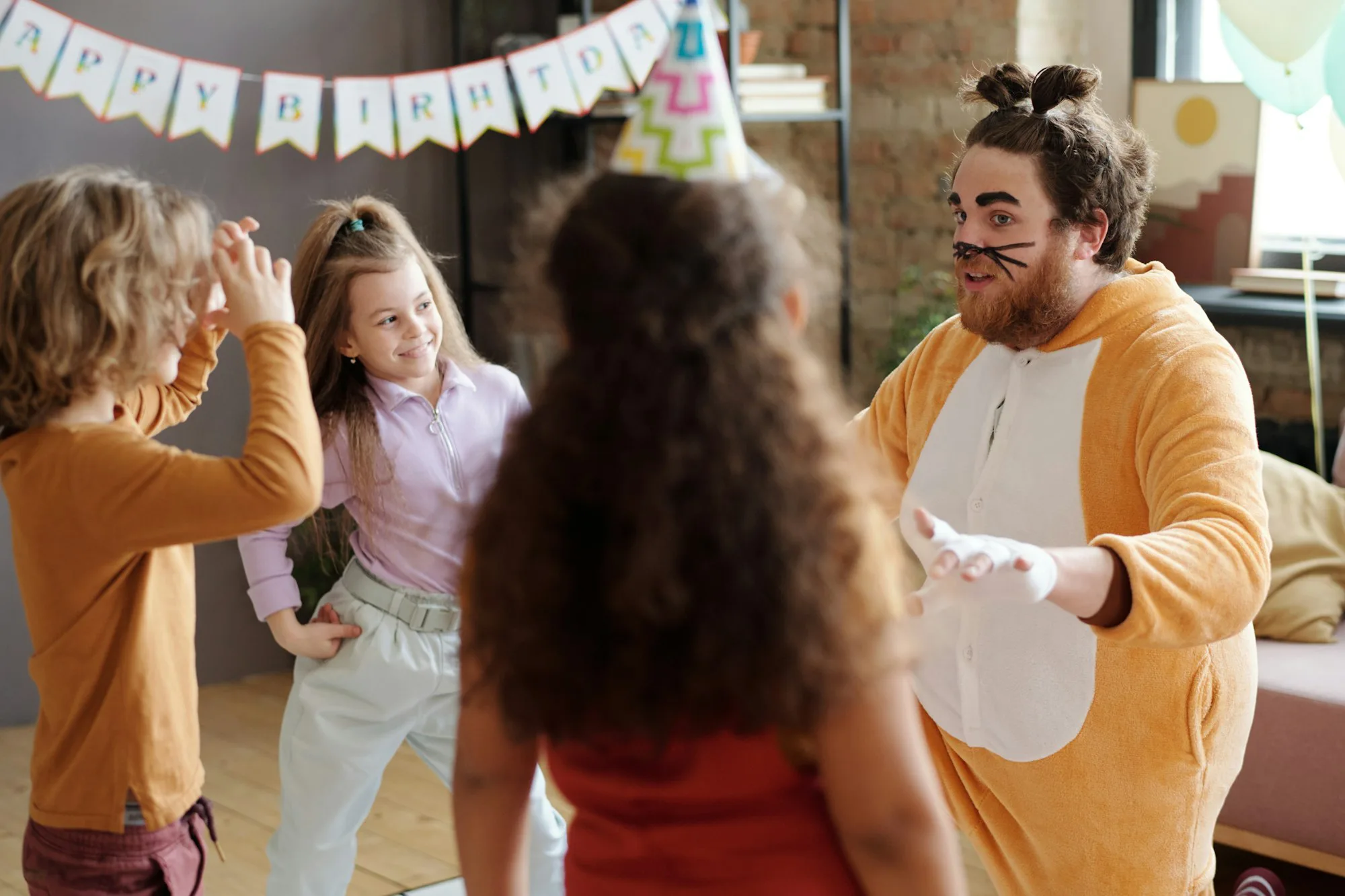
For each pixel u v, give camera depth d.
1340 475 2.90
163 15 3.31
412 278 2.01
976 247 1.55
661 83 1.12
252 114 3.45
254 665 3.70
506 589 0.94
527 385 3.54
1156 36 3.54
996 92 1.58
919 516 1.12
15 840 2.76
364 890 2.55
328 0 3.54
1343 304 3.20
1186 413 1.42
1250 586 1.29
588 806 1.01
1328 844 2.32
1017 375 1.60
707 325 0.90
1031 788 1.58
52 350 1.39
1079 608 1.23
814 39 3.85
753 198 0.94
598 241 0.92
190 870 1.52
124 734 1.44
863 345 3.92
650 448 0.89
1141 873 1.55
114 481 1.40
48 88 2.60
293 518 1.43
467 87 2.85
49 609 1.45
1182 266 3.53
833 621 0.89
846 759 0.94
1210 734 1.51
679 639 0.89
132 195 1.43
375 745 2.05
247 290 1.48
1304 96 2.51
